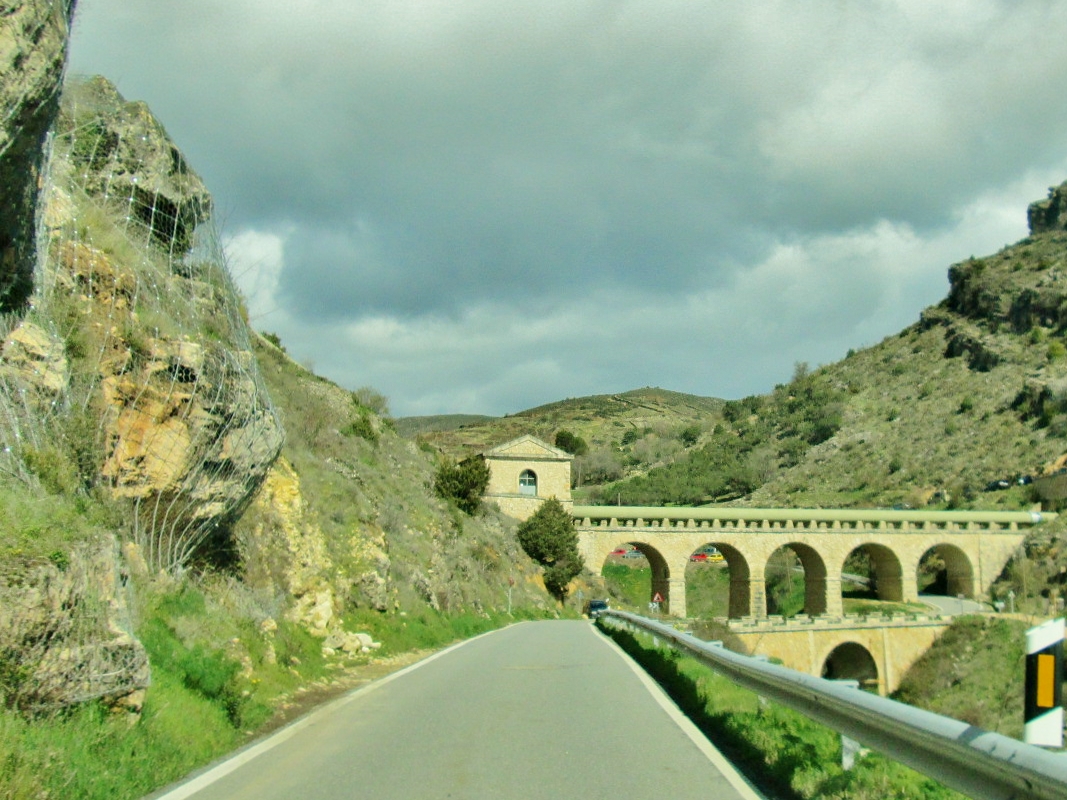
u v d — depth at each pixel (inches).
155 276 498.0
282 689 488.1
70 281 424.8
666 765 311.6
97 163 508.4
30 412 357.7
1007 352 5310.0
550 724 401.1
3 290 354.6
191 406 473.7
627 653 826.8
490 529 2440.9
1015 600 2874.0
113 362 431.5
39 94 294.4
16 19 276.4
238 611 526.9
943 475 4217.5
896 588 3159.5
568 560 2696.9
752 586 3021.7
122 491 422.3
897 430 5118.1
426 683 568.7
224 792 269.9
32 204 342.3
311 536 788.6
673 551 3019.2
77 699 278.4
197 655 387.9
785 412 6309.1
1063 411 4133.9
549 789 275.6
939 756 208.8
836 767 279.3
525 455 3208.7
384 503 1368.1
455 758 323.3
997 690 2042.3
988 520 3216.0
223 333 562.6
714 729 391.9
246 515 655.8
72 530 314.3
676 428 7760.8
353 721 410.3
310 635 665.6
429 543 1435.8
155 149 541.0
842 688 273.4
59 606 276.5
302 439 1189.7
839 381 6501.0
